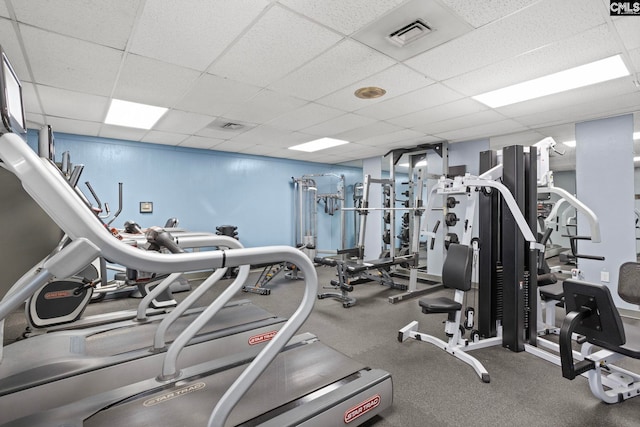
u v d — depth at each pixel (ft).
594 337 5.74
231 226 17.66
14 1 5.20
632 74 8.09
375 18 5.77
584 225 12.41
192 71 7.91
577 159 12.55
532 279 8.59
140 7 5.42
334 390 5.09
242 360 6.07
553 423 5.55
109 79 8.32
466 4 5.36
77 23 5.85
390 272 18.63
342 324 10.43
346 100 9.98
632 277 7.49
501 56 7.18
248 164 19.49
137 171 15.69
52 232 9.70
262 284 15.03
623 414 5.79
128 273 4.19
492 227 8.87
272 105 10.43
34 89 8.90
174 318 6.53
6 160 2.22
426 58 7.27
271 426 4.16
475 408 5.98
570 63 7.51
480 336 9.07
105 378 5.68
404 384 6.81
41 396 5.12
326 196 20.58
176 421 4.27
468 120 12.17
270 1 5.29
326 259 14.02
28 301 8.98
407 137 15.14
